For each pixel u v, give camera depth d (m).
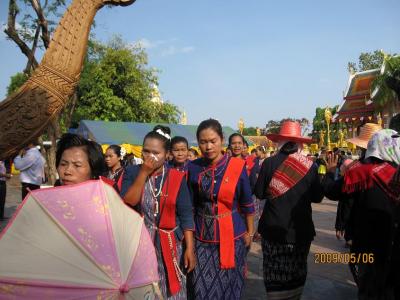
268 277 4.16
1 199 10.23
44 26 12.05
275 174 4.14
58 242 1.65
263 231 4.21
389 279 3.64
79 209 1.78
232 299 3.72
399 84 5.25
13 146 2.60
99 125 18.64
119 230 1.83
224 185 3.76
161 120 28.34
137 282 1.75
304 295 5.10
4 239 1.64
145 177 3.12
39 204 1.74
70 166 2.48
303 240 4.07
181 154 5.49
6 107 2.60
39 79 2.65
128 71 26.23
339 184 3.94
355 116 31.38
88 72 20.72
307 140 4.23
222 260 3.67
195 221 3.88
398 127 4.89
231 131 22.22
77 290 1.57
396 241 3.58
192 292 3.79
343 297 5.04
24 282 1.54
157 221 3.40
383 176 3.65
